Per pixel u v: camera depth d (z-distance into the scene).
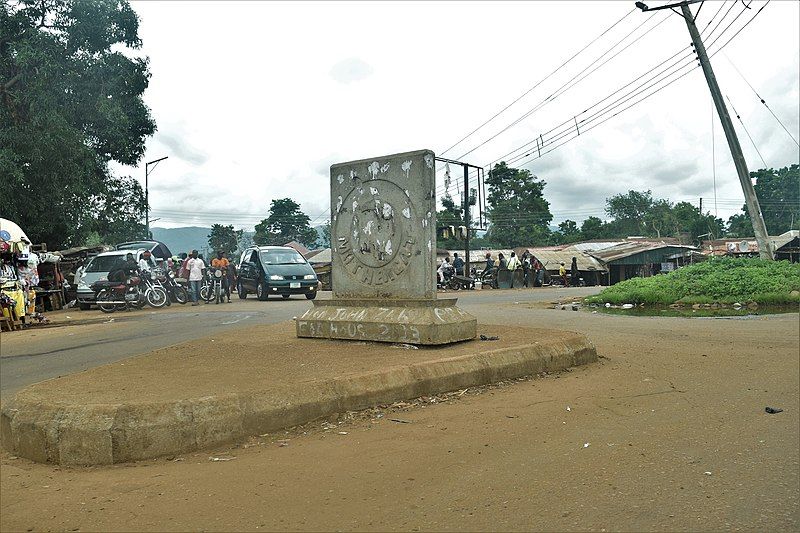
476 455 3.92
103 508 3.21
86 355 9.80
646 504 3.16
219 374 5.44
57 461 3.96
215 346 7.44
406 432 4.39
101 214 28.70
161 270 20.61
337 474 3.60
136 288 19.00
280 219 70.69
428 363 5.56
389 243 7.42
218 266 21.91
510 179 61.44
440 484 3.44
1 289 14.77
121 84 24.14
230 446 4.15
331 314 7.73
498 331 8.20
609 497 3.25
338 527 2.91
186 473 3.67
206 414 4.14
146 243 27.33
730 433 4.45
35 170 21.83
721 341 9.27
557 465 3.75
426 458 3.86
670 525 2.91
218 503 3.22
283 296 23.12
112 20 23.73
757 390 5.86
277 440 4.25
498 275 30.91
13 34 22.62
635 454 3.96
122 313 18.22
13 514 3.16
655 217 73.69
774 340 9.32
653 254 45.16
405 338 6.84
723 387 5.99
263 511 3.11
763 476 3.58
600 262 44.72
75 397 4.43
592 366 7.02
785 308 15.12
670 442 4.23
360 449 4.04
